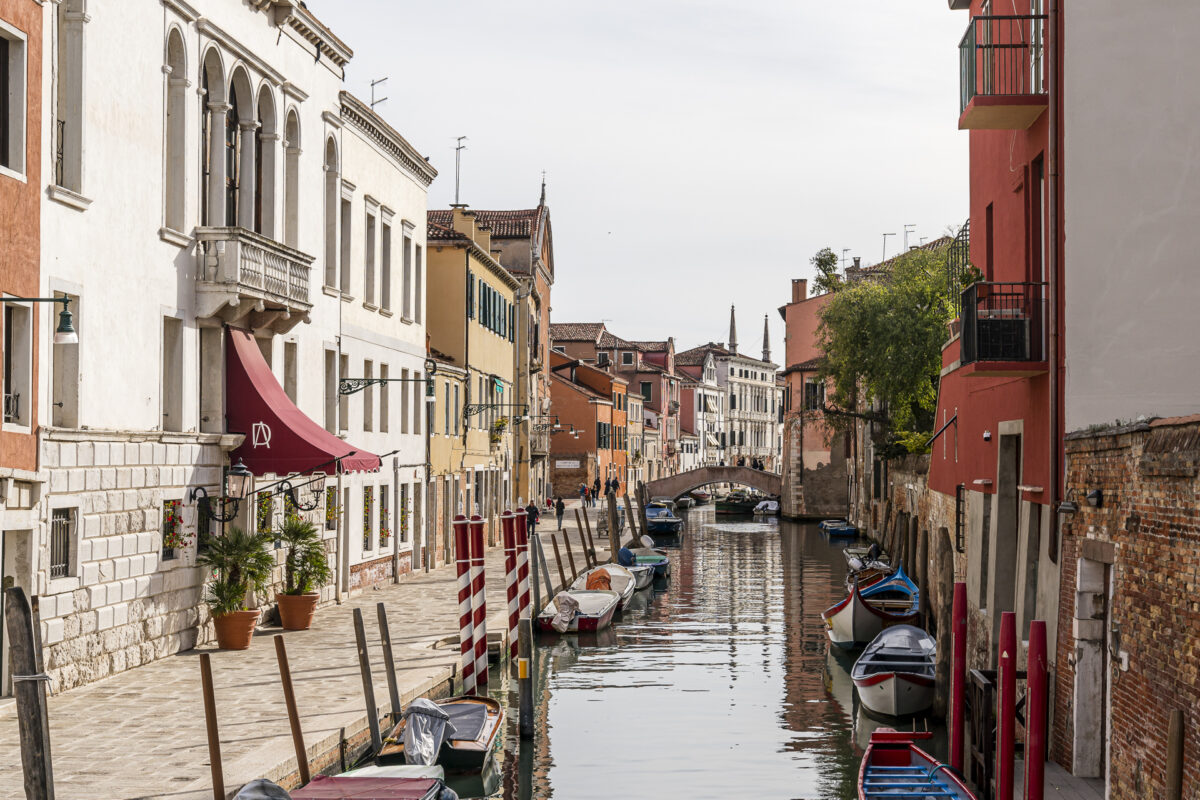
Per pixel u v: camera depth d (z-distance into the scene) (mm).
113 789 12211
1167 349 13977
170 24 19391
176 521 19562
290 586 23406
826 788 16141
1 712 14664
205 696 11914
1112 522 11898
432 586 31062
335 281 27469
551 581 35875
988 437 18531
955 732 14711
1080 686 13023
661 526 61188
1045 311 15234
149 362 18797
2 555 15000
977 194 20609
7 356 15312
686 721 20031
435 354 40750
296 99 24828
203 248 20406
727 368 132750
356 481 28703
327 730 14812
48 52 16016
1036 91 16094
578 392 81938
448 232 41875
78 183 16734
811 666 25250
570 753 17938
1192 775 9625
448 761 15750
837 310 42281
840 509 72688
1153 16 13977
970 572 19875
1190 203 13922
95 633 17141
